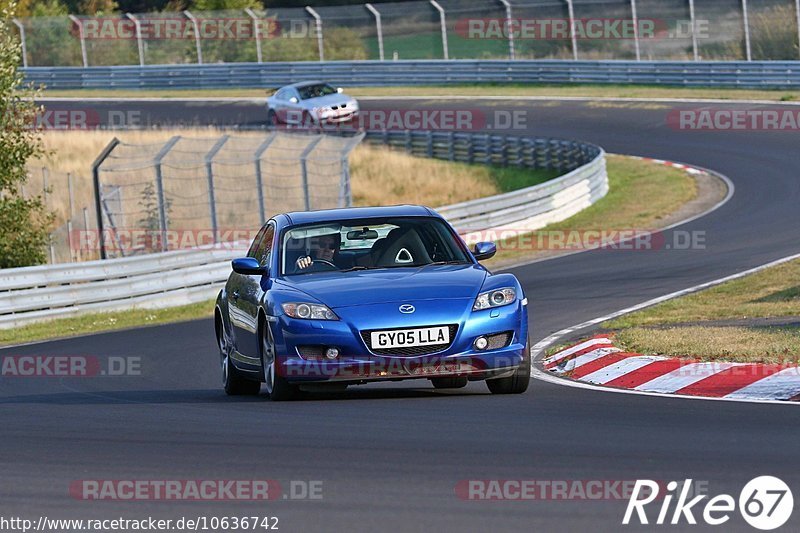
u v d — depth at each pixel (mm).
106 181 103062
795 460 19656
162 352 45719
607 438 22141
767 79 126125
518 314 28000
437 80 152875
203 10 189875
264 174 102125
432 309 27391
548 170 109875
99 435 25469
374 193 112062
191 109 150750
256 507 18078
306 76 161125
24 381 40062
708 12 144875
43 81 174000
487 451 21312
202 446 23234
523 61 146750
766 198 82000
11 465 22312
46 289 62656
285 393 28812
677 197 87812
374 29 170750
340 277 29406
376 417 25609
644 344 33812
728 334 34312
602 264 64312
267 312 28641
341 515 17359
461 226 79250
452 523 16656
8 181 75750
